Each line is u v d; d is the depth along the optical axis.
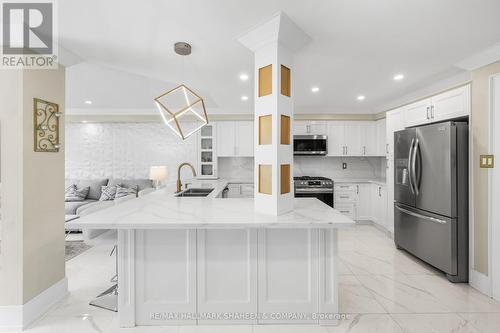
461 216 2.61
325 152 5.07
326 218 1.81
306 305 1.95
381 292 2.44
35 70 2.03
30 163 1.98
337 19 1.78
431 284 2.59
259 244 1.95
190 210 2.07
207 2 1.57
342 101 4.40
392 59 2.50
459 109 2.69
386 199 4.23
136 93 4.18
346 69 2.77
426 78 3.10
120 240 1.91
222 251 1.96
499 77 2.29
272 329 1.90
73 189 5.11
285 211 1.98
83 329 1.91
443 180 2.70
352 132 5.16
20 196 1.92
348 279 2.71
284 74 2.00
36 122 2.03
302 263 1.96
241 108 5.22
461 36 2.03
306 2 1.58
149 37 2.04
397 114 3.77
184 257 1.95
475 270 2.50
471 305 2.21
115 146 5.53
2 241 1.91
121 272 1.92
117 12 1.69
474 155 2.52
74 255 3.42
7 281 1.92
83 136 5.53
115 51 2.31
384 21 1.80
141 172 5.53
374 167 5.52
